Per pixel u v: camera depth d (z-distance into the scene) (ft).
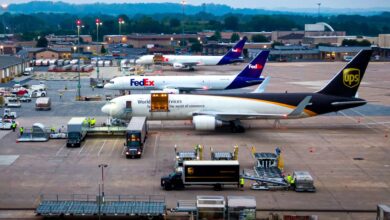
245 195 202.69
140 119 289.94
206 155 258.16
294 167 239.50
